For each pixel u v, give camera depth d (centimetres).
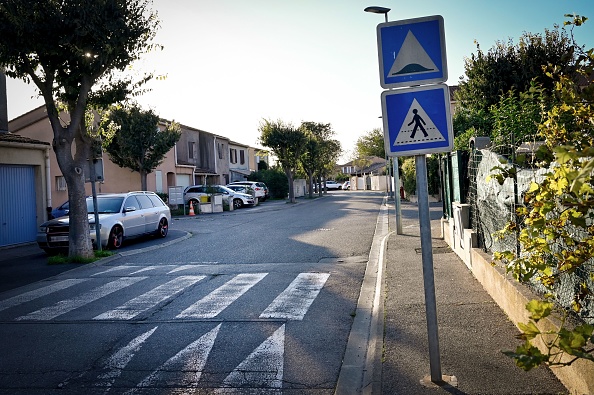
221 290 941
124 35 1314
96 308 845
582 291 375
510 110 1234
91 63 1305
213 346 622
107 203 1742
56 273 1224
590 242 329
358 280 997
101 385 515
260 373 531
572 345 252
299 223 2238
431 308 462
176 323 732
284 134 4394
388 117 462
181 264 1272
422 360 522
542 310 265
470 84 2331
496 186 748
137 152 3195
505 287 654
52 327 742
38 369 568
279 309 789
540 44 2170
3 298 968
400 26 461
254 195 4128
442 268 991
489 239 848
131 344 643
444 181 1425
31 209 2012
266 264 1211
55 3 1234
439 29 455
